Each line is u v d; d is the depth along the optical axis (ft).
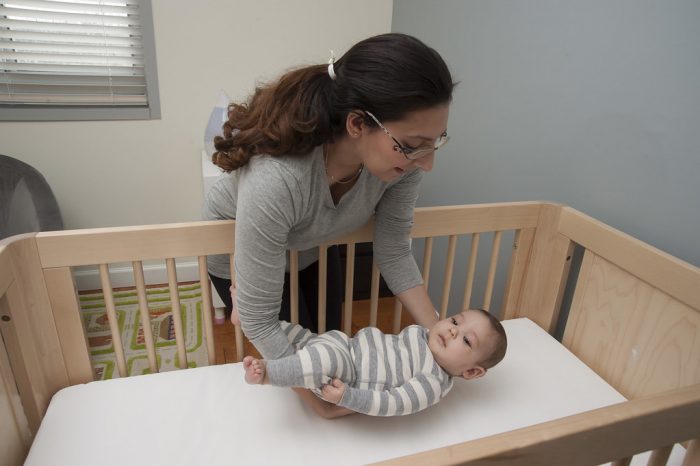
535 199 4.19
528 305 4.27
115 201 6.72
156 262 7.11
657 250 3.09
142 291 3.34
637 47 3.12
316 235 2.91
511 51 4.24
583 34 3.50
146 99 6.42
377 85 2.02
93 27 5.93
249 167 2.44
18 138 6.05
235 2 6.11
